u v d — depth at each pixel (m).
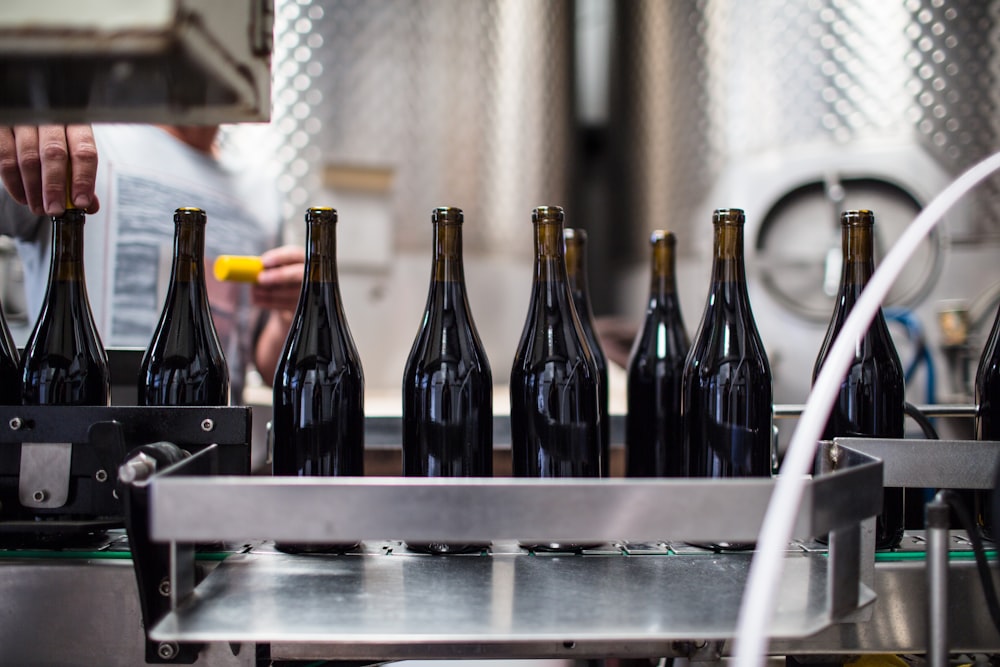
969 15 1.84
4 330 0.71
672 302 0.91
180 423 0.57
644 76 2.45
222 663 0.54
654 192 2.43
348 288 2.22
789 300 2.02
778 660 0.61
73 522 0.57
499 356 2.42
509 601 0.50
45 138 0.63
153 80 0.40
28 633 0.56
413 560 0.59
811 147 2.01
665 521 0.44
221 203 1.43
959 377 1.80
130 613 0.56
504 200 2.40
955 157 1.87
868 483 0.48
